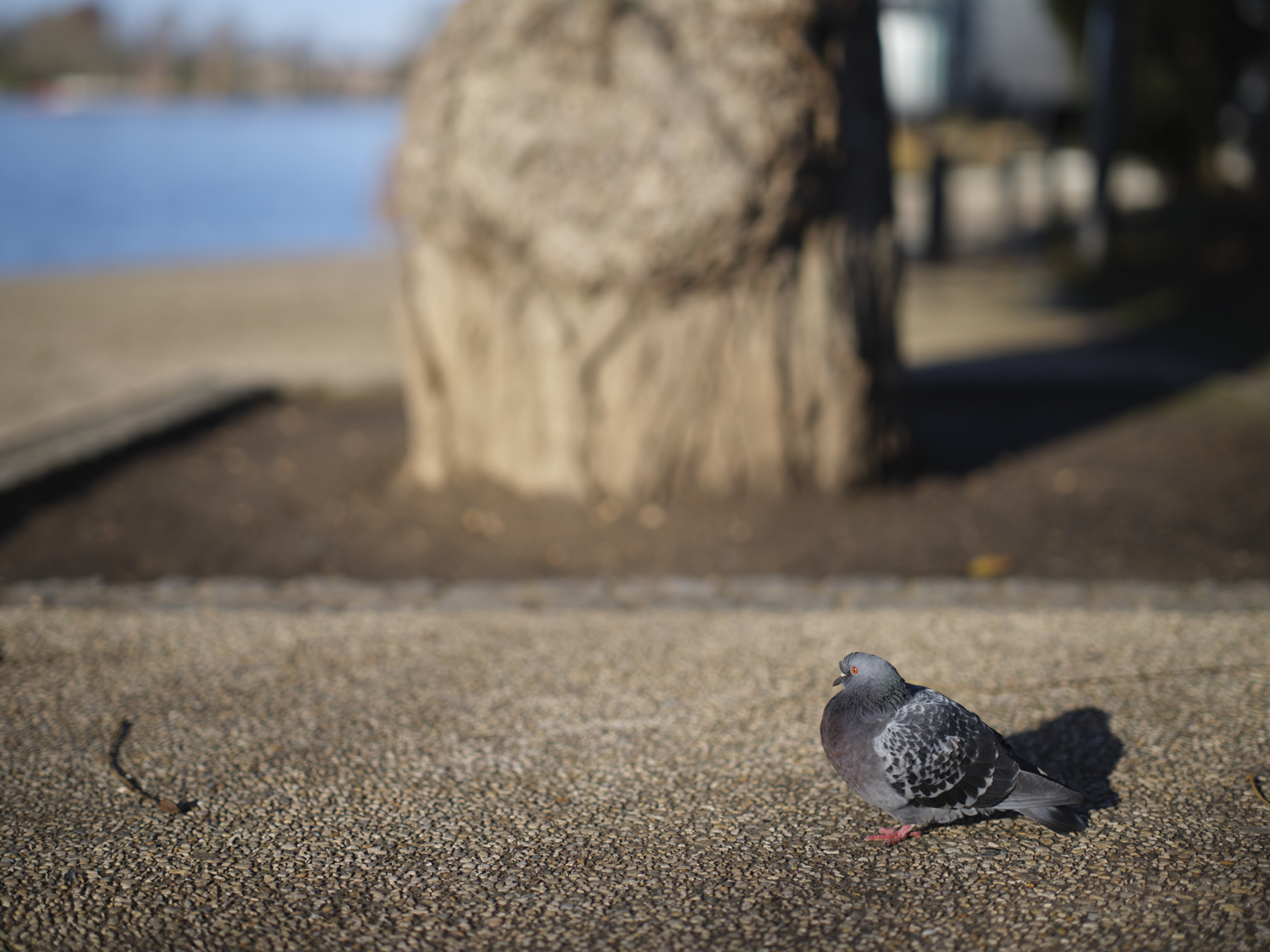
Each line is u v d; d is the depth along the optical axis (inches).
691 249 117.3
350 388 189.9
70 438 149.5
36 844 81.6
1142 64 305.3
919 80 366.9
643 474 126.1
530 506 126.6
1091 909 77.1
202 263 381.4
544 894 78.6
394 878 79.7
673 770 86.8
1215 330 222.8
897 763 77.3
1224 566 111.6
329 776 86.5
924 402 182.1
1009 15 364.8
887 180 130.6
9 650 99.2
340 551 117.7
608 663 97.5
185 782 86.0
